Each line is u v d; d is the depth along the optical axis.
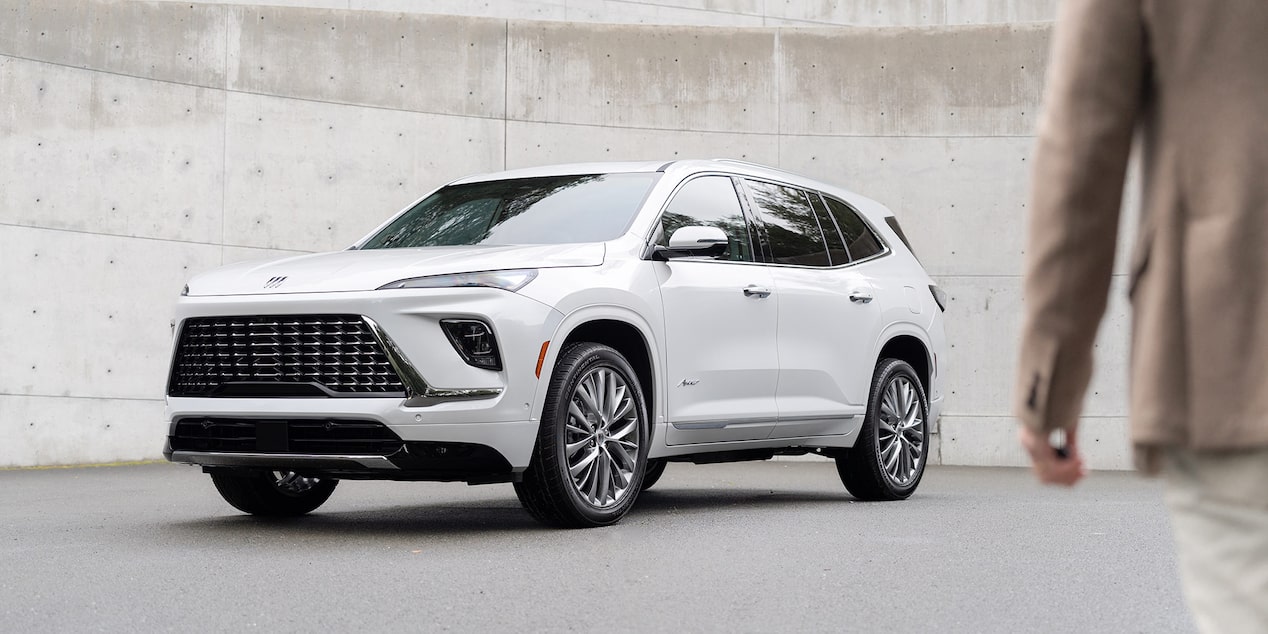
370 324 4.62
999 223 11.28
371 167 10.64
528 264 4.95
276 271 4.99
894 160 11.38
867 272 6.90
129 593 3.58
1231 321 0.99
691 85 11.28
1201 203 1.02
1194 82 1.02
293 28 10.48
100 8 9.78
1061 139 1.08
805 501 6.70
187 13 10.14
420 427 4.58
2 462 9.14
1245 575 1.01
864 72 11.41
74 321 9.51
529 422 4.79
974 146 11.34
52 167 9.49
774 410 6.00
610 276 5.21
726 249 5.82
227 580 3.80
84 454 9.49
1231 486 1.01
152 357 9.83
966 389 11.19
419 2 12.95
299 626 3.12
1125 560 4.35
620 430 5.24
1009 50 11.34
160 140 9.95
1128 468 10.96
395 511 6.03
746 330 5.89
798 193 6.72
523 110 11.04
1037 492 7.52
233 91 10.25
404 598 3.50
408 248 5.42
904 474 6.89
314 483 5.78
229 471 5.28
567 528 5.12
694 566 4.09
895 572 4.01
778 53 11.37
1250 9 1.00
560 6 13.30
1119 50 1.04
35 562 4.18
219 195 10.15
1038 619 3.26
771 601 3.47
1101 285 1.09
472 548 4.52
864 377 6.63
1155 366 1.03
